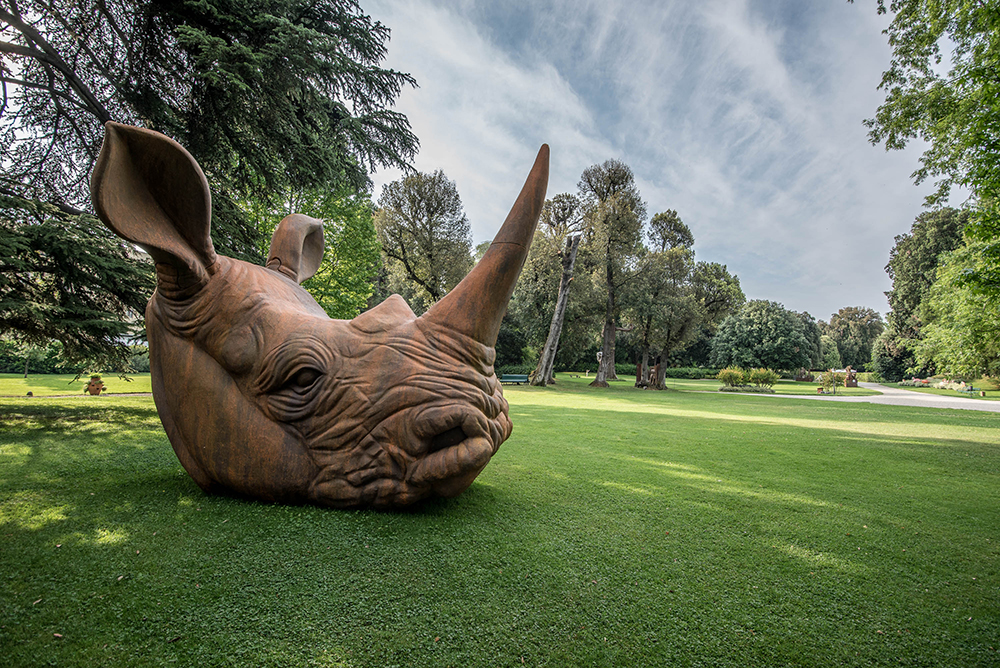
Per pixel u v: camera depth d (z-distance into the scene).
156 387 3.82
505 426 3.97
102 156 2.94
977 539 3.74
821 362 61.09
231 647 2.01
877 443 8.58
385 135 10.71
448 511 3.71
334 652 2.02
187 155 3.24
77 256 7.61
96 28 8.33
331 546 2.96
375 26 9.38
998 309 11.44
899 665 2.12
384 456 3.46
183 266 3.52
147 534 3.02
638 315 31.28
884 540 3.67
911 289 45.19
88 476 4.34
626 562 3.06
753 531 3.77
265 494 3.58
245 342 3.57
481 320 3.64
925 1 10.08
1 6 7.68
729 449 7.59
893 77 11.00
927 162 10.77
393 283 34.84
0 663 1.81
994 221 8.88
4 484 4.04
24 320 8.74
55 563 2.60
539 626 2.28
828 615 2.53
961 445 8.50
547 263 33.12
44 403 9.84
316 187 9.93
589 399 19.25
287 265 4.80
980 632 2.42
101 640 2.00
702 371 55.03
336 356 3.60
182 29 6.87
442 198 30.89
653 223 39.69
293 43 7.57
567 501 4.32
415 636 2.15
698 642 2.22
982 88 8.91
